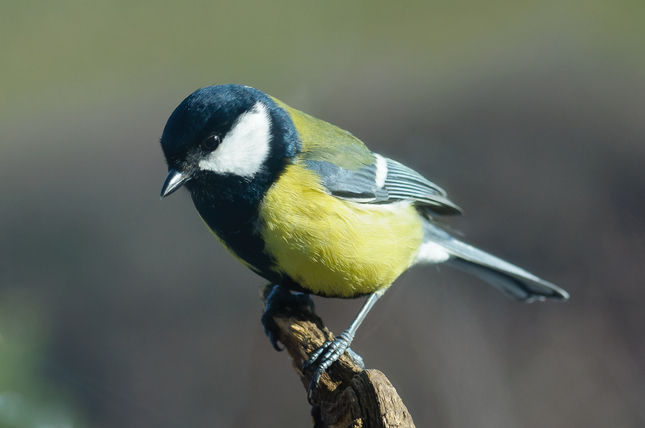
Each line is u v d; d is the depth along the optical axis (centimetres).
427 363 978
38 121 1642
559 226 1177
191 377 974
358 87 1691
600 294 1055
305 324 555
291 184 512
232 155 508
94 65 1820
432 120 1498
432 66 1767
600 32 1770
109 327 1040
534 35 1852
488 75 1677
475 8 2042
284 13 2056
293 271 529
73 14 2055
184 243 1230
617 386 937
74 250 1210
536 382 965
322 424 500
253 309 1097
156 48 1850
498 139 1400
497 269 773
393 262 571
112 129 1603
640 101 1462
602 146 1327
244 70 1778
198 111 502
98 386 923
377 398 404
